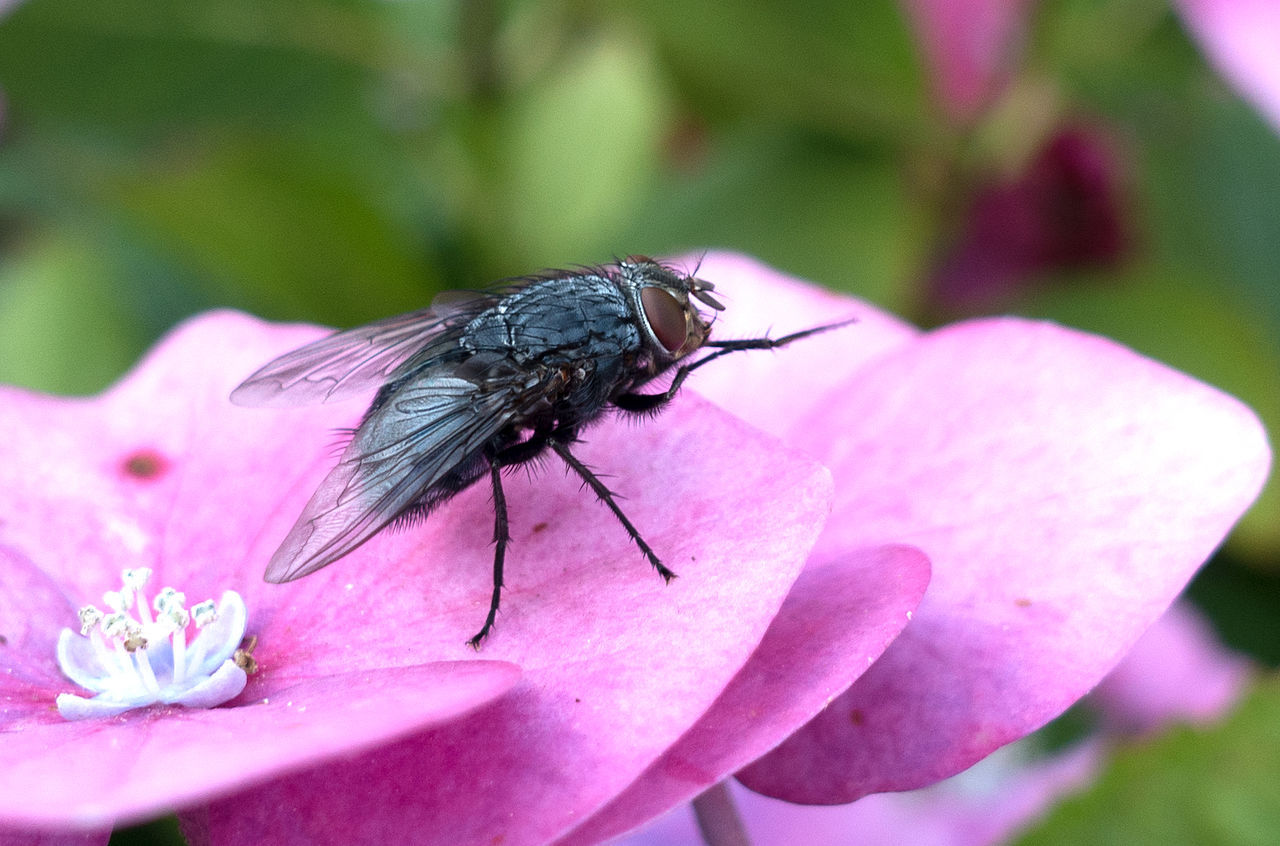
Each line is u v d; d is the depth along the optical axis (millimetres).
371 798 109
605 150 166
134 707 113
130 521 120
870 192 159
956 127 158
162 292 164
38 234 179
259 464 121
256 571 118
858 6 154
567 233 164
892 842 139
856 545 118
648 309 119
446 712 105
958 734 114
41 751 108
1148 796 127
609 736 109
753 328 129
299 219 155
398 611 115
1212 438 116
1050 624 115
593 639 111
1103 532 116
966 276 163
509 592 114
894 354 123
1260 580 149
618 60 164
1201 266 161
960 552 117
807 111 159
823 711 115
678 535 113
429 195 169
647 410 117
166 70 160
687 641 110
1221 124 162
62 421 124
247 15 159
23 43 156
